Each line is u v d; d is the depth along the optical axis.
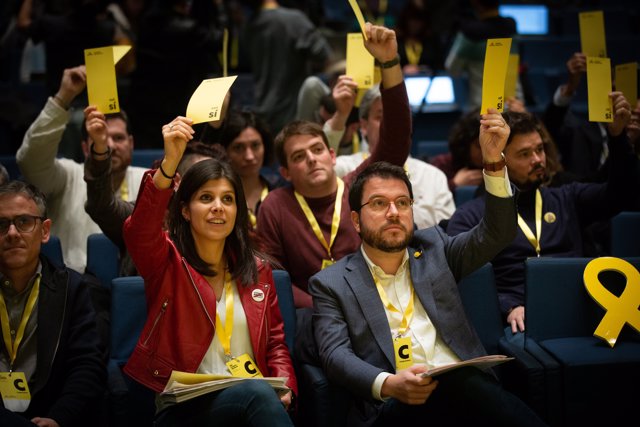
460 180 9.32
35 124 7.75
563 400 5.84
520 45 15.73
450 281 6.02
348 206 7.57
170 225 5.94
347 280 6.06
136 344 5.96
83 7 11.71
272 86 12.77
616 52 14.83
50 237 7.16
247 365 5.76
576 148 10.28
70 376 5.86
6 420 5.24
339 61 14.67
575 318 6.39
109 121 8.25
